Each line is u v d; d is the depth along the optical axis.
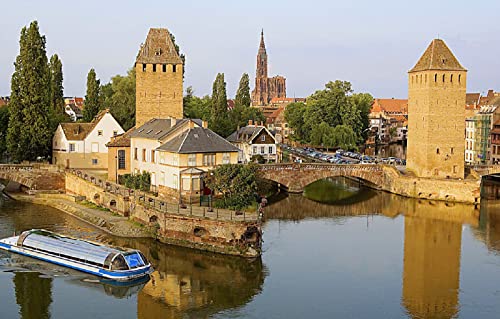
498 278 53.22
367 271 54.66
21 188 89.62
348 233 69.19
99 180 80.12
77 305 45.59
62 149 95.88
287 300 47.12
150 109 96.38
